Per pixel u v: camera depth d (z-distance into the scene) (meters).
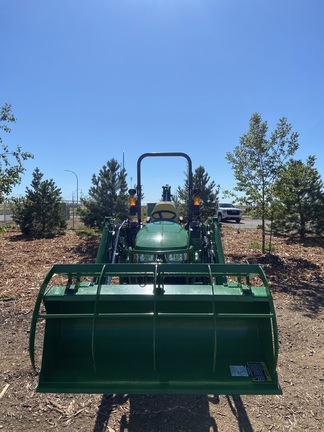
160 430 2.85
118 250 4.57
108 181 12.22
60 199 15.02
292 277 7.67
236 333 2.71
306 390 3.41
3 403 3.18
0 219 24.92
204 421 2.96
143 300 2.46
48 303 2.55
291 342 4.46
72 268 2.53
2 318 5.21
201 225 4.86
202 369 2.47
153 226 4.50
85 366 2.52
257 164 9.64
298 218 13.01
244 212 10.27
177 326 2.73
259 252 10.13
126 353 2.64
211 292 2.49
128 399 3.26
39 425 2.89
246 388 2.27
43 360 2.42
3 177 8.73
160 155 5.16
